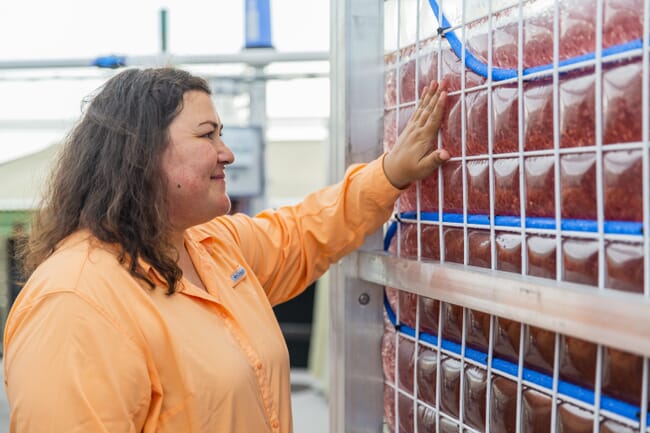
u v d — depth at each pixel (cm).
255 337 129
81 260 114
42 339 107
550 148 95
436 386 125
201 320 121
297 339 569
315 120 518
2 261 450
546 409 96
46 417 104
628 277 81
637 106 80
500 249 104
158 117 121
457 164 116
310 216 150
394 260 129
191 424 115
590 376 89
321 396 507
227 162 129
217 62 285
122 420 108
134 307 113
